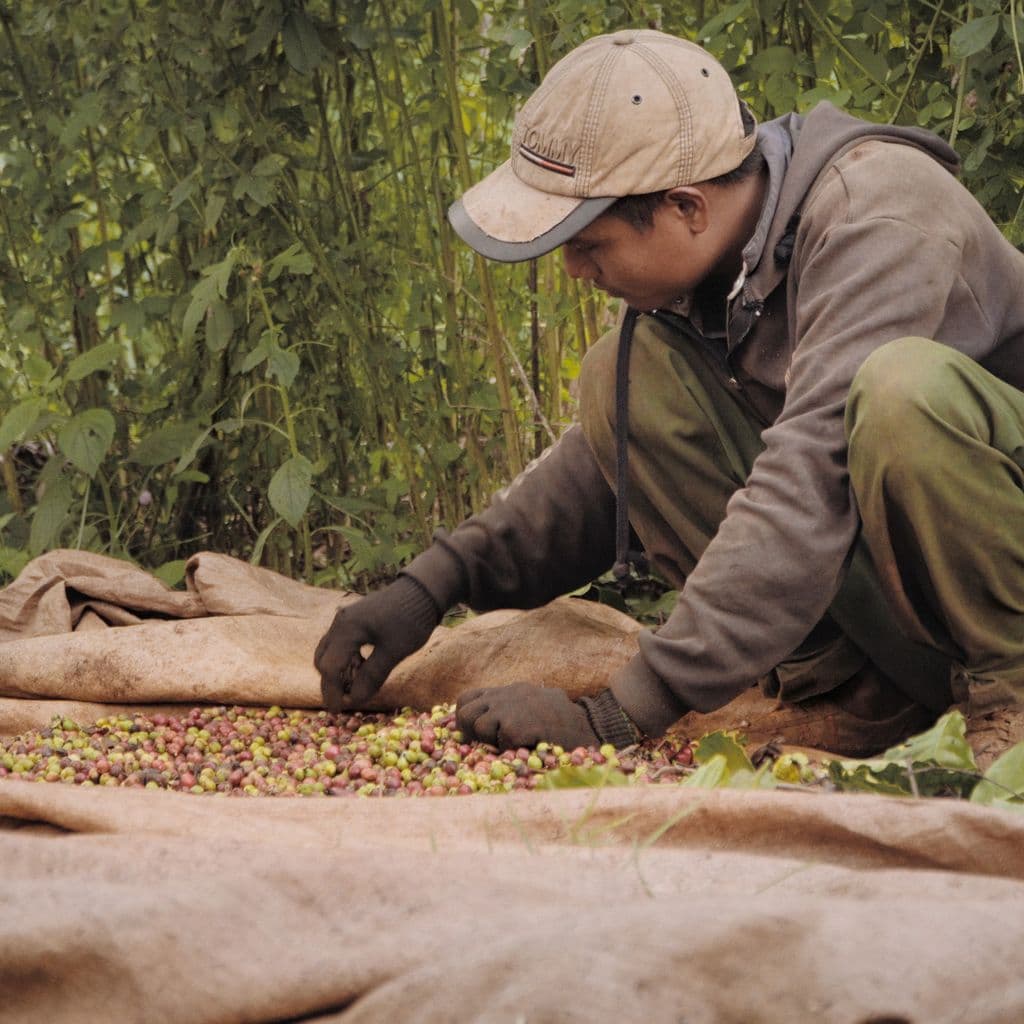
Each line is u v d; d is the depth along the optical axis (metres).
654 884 1.39
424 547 4.00
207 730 2.79
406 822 1.65
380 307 4.11
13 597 3.24
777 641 2.28
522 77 3.78
